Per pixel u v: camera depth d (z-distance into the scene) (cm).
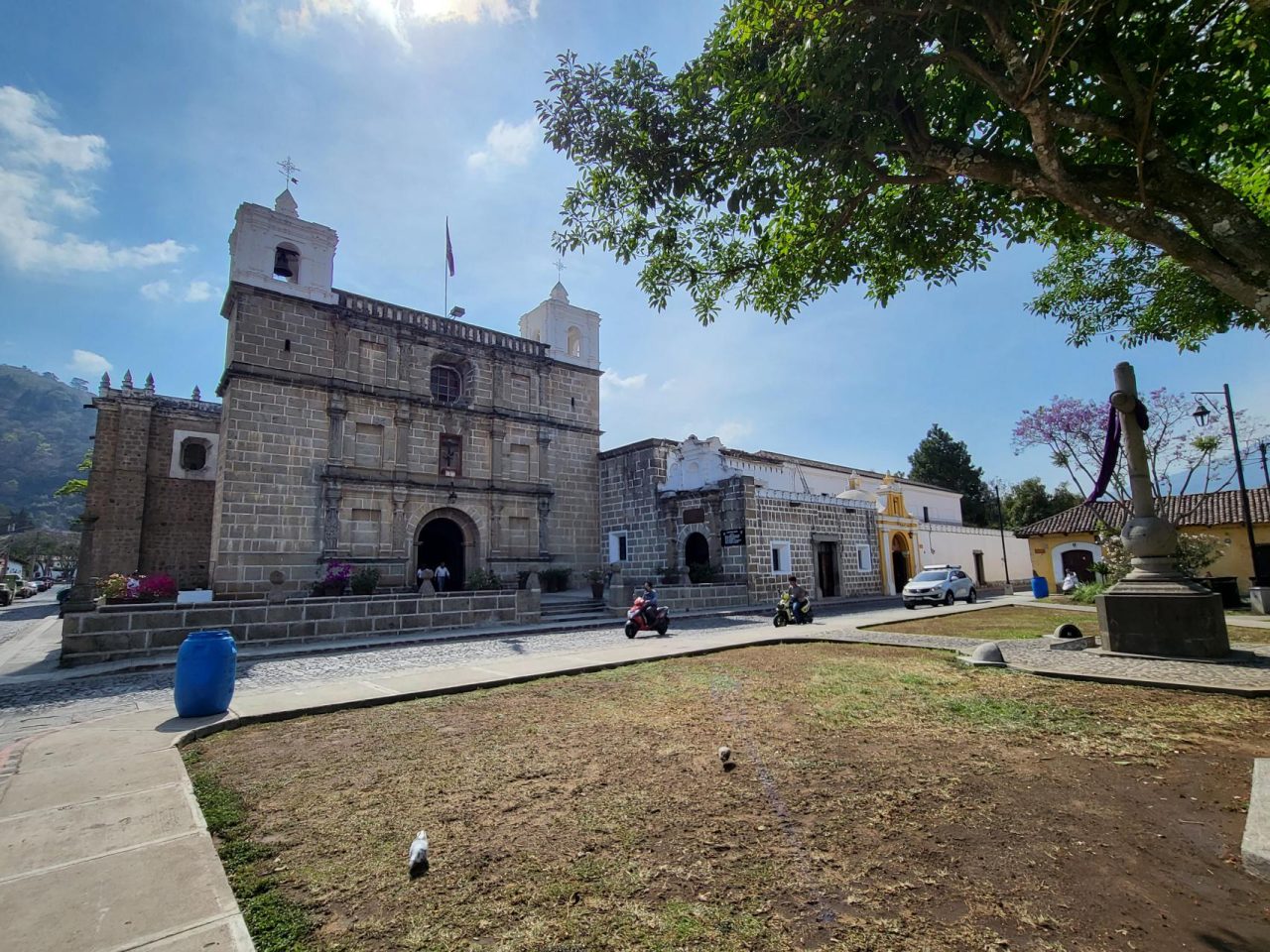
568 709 721
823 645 1255
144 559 2797
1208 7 494
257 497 2134
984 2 481
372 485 2386
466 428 2689
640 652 1164
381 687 838
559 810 424
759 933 279
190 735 628
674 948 270
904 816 402
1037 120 479
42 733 667
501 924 291
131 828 400
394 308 2567
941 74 609
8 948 268
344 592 2136
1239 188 796
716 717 664
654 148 703
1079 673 809
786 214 789
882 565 3078
